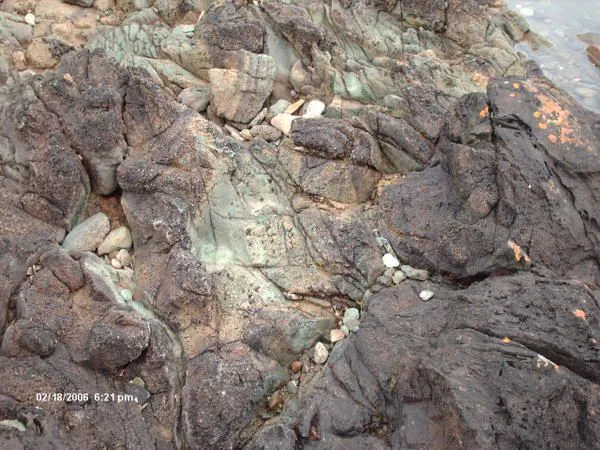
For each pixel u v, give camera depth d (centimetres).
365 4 653
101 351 407
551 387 363
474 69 613
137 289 459
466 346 393
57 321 424
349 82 599
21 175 491
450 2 652
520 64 630
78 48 633
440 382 377
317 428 398
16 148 499
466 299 424
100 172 504
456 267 470
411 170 545
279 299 469
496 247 454
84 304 439
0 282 438
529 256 448
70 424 386
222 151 520
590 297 403
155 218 478
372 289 475
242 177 518
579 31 725
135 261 478
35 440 371
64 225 487
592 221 462
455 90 585
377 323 439
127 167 498
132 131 527
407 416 386
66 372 407
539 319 394
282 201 521
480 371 377
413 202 505
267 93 584
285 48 625
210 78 572
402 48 632
